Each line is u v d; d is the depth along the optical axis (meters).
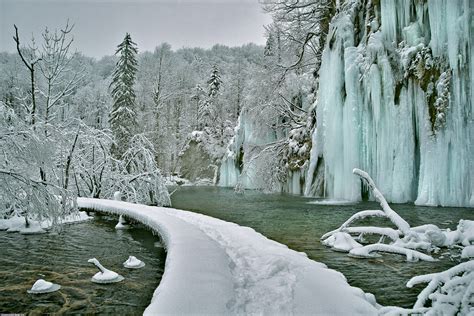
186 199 25.45
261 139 34.78
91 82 58.47
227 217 15.40
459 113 16.92
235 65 66.00
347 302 4.47
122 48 35.78
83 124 18.83
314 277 5.36
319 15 29.58
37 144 12.42
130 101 34.41
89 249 10.30
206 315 4.04
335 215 15.47
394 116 18.75
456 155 16.86
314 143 24.41
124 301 6.35
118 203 15.61
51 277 7.69
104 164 21.16
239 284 5.18
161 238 9.91
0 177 11.94
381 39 19.95
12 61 23.94
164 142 49.94
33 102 17.25
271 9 31.19
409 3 19.56
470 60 16.83
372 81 19.34
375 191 9.68
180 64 74.50
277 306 4.43
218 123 53.78
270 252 6.70
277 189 30.17
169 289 4.70
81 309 6.01
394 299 5.70
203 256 6.39
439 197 17.09
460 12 17.22
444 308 4.11
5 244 10.94
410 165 18.33
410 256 7.95
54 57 19.72
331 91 21.77
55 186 12.95
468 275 4.27
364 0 22.19
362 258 8.16
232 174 42.72
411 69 18.52
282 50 35.31
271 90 33.72
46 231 12.91
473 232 8.95
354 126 20.06
